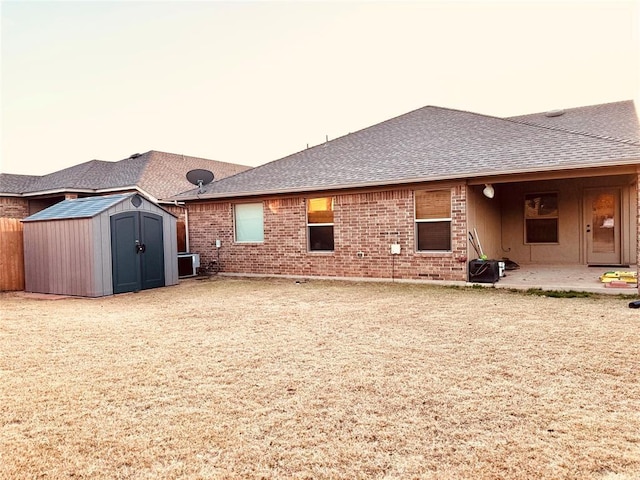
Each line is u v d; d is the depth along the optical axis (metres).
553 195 13.31
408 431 2.97
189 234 14.42
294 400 3.53
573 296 8.17
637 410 3.23
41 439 2.96
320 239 11.98
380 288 9.84
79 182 17.52
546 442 2.78
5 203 17.73
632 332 5.43
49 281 10.52
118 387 3.91
